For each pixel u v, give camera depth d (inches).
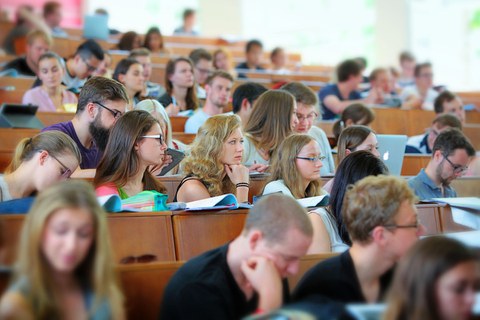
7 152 203.3
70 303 99.7
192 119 270.5
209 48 553.6
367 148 211.6
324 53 687.7
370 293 120.0
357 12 666.8
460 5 622.5
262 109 216.4
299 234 110.3
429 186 216.7
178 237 149.2
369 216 118.3
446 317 97.6
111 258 102.8
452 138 214.1
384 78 399.9
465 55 623.8
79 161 152.6
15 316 95.7
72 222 97.6
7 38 435.8
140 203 153.9
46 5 487.2
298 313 108.8
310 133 236.8
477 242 132.2
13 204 139.3
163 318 113.3
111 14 697.6
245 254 112.4
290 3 708.0
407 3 638.5
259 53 471.2
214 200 156.3
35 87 285.1
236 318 113.1
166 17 705.6
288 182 179.2
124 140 163.8
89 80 187.3
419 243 100.3
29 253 97.6
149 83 334.3
